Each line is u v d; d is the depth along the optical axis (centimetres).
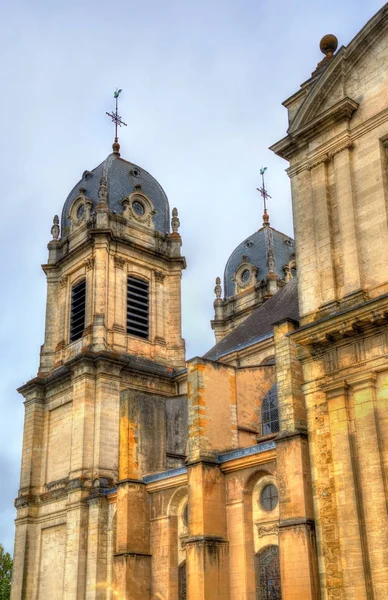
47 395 4766
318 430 2344
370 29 2580
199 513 2869
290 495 2505
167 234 5281
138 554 3269
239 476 2922
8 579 7144
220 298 6275
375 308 2197
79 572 3884
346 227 2473
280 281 5984
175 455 3688
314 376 2395
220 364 3275
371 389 2211
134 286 4953
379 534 2075
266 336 3941
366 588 2061
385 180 2427
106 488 4069
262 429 3491
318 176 2636
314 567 2380
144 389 4578
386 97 2497
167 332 4991
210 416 3117
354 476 2183
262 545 2783
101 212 4928
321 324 2342
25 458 4666
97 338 4553
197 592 2756
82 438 4238
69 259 5075
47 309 5109
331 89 2678
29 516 4447
